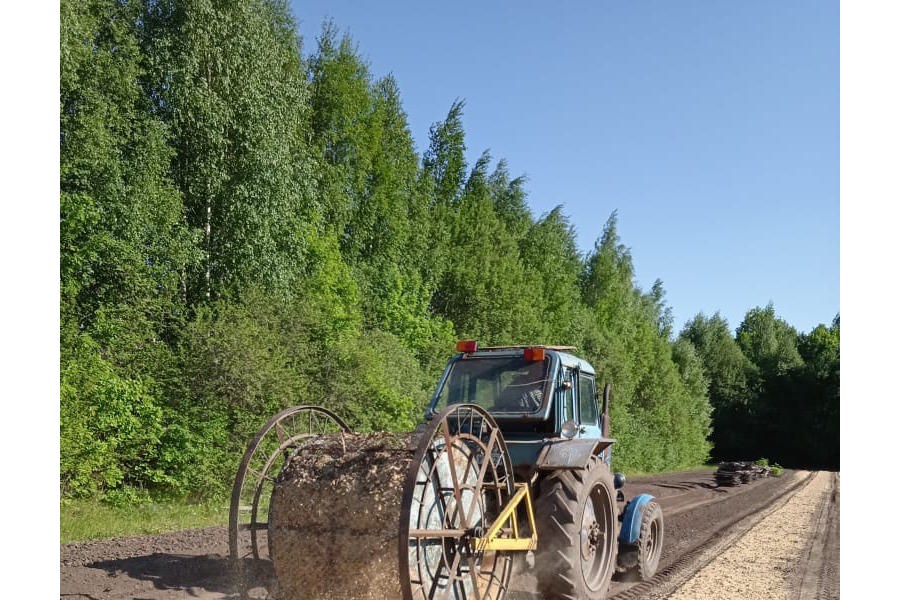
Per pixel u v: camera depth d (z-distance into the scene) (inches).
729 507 682.2
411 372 775.1
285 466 208.8
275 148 734.5
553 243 1692.9
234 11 720.3
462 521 194.5
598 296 2033.7
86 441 446.9
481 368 262.4
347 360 657.6
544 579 228.5
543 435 247.6
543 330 1337.4
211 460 504.7
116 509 441.4
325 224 935.7
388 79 1188.5
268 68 756.6
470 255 1307.8
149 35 689.6
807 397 2760.8
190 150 698.2
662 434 1865.2
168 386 527.5
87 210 531.8
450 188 1456.7
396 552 181.3
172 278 605.3
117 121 599.2
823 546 419.8
